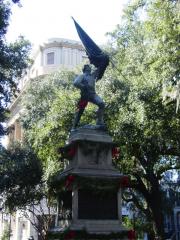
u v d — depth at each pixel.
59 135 22.11
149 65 19.55
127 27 24.78
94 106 21.11
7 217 56.81
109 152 12.48
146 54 20.19
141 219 32.53
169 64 15.64
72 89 27.34
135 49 22.17
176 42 15.23
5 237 47.62
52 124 22.25
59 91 26.17
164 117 19.59
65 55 54.41
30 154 30.98
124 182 11.92
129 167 23.38
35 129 26.72
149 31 16.84
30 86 33.12
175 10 15.42
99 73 13.57
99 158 12.27
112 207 11.73
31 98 32.34
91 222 11.30
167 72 15.87
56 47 54.41
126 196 29.36
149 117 19.61
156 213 24.83
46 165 24.95
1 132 21.94
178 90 15.09
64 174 12.28
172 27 15.23
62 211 12.20
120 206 11.77
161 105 19.31
